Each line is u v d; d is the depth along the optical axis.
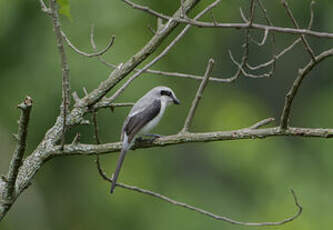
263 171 17.28
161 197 6.68
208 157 19.09
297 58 20.64
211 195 17.64
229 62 19.59
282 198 16.44
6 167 14.34
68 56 12.78
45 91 13.25
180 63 14.70
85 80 12.48
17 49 13.59
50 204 16.19
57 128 6.53
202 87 6.45
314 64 5.45
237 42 19.66
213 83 18.70
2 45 13.52
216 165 18.81
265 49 20.22
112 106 6.86
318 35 4.49
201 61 16.50
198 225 16.19
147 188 15.65
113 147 6.50
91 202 15.80
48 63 13.21
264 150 17.48
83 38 12.98
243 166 17.36
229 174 18.11
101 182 15.62
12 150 14.46
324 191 16.70
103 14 13.21
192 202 16.67
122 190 15.46
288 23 18.34
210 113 18.12
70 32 13.05
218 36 17.12
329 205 16.19
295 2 18.08
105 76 12.51
